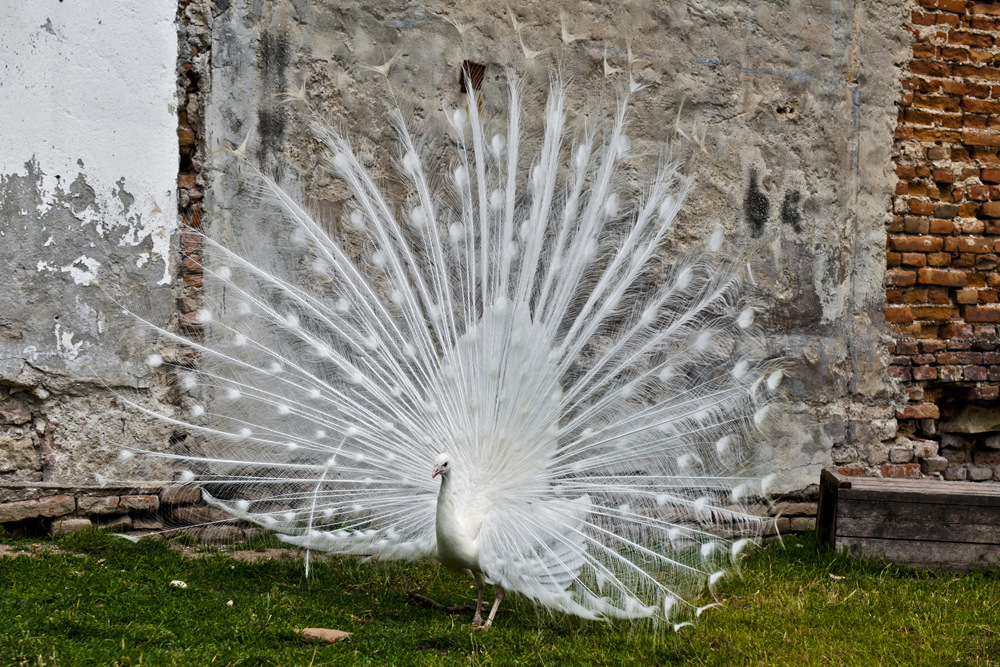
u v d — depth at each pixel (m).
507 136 6.11
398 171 5.93
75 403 5.36
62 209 5.29
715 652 4.15
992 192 7.09
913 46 6.94
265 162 5.68
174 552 5.09
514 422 4.38
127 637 3.73
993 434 7.26
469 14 6.08
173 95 5.49
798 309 6.67
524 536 4.27
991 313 7.08
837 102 6.78
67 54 5.27
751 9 6.61
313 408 4.80
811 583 5.30
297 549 5.43
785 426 6.60
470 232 4.94
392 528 4.58
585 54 6.30
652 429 4.77
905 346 6.91
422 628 4.18
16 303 5.22
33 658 3.42
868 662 4.06
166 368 5.50
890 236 6.90
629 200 6.31
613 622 4.46
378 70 5.88
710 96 6.53
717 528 5.78
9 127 5.17
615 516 4.50
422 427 4.55
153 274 5.47
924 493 5.63
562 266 4.82
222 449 5.41
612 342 5.09
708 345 5.47
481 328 4.57
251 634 3.90
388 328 5.17
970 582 5.37
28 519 5.25
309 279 5.69
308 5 5.75
